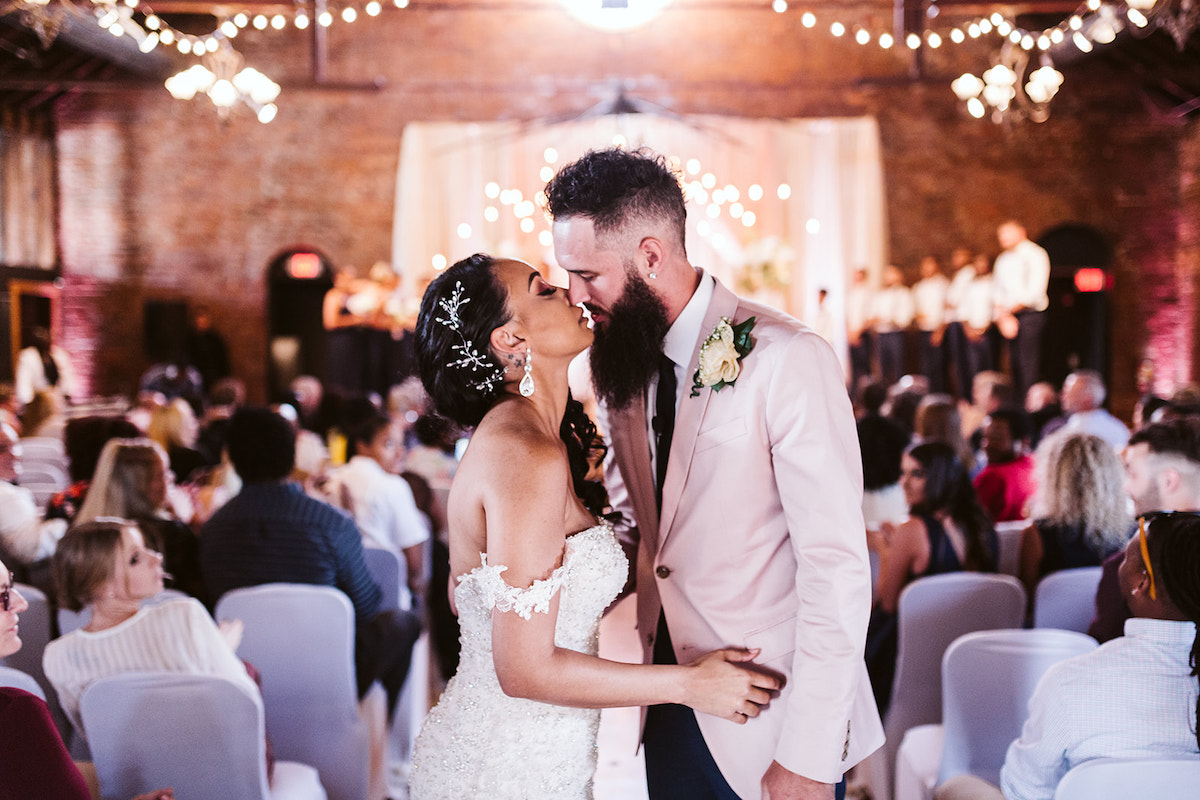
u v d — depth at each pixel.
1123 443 5.91
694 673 1.55
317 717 2.89
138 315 11.94
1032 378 10.96
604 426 1.94
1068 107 11.66
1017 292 10.84
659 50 11.68
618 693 1.50
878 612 3.15
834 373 1.59
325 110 11.78
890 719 2.94
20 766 1.57
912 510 3.14
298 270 11.98
